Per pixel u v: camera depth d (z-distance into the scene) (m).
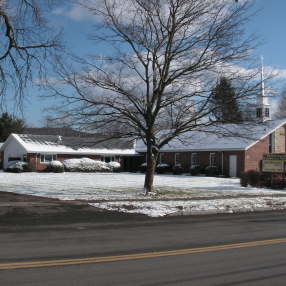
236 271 7.56
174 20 18.78
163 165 50.38
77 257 8.42
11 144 50.91
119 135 19.92
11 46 17.12
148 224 13.34
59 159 49.88
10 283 6.52
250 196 21.53
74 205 15.79
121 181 31.88
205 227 13.01
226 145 43.31
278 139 43.81
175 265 7.93
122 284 6.61
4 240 10.20
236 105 19.00
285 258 8.68
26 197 18.20
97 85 18.81
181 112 19.62
